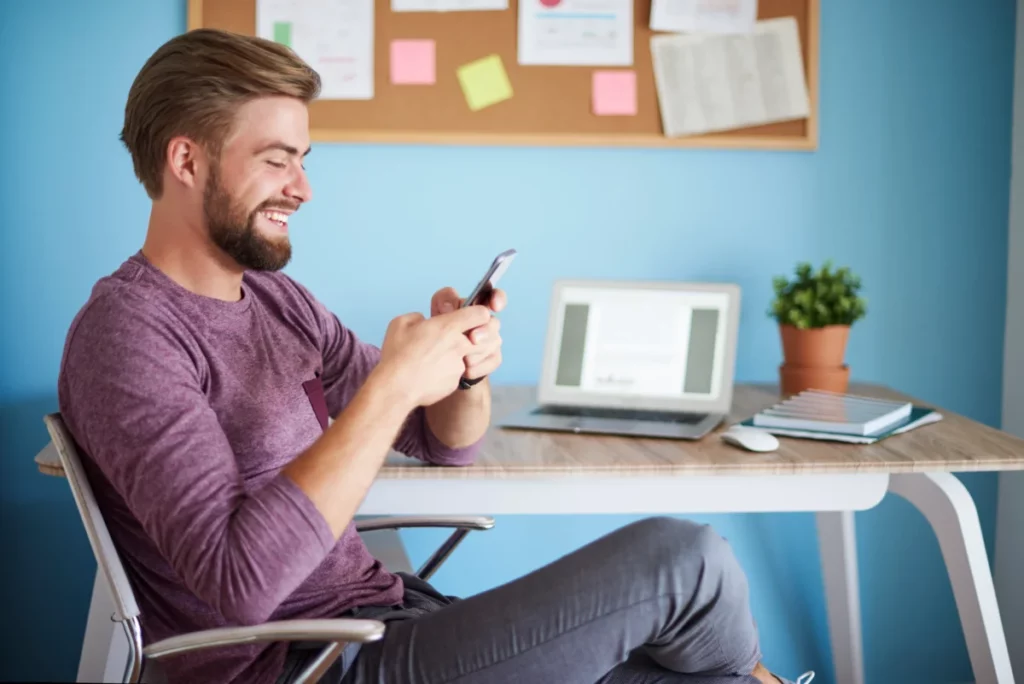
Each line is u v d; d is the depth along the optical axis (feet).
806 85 7.50
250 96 3.81
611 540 3.89
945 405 7.93
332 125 7.26
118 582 3.79
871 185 7.71
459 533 5.16
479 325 4.22
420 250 7.46
